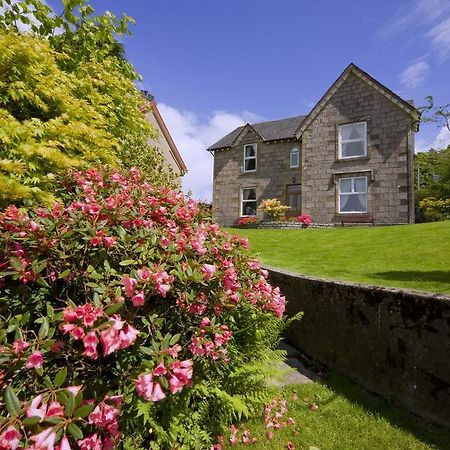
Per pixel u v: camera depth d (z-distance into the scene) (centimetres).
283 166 1939
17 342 149
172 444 209
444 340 262
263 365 286
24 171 309
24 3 418
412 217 1442
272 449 240
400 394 293
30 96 350
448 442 243
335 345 378
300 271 631
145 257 211
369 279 540
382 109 1537
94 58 551
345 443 246
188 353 219
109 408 162
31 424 123
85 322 154
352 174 1580
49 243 196
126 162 856
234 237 316
